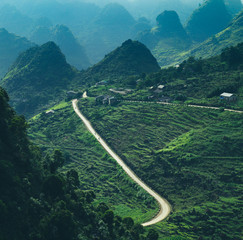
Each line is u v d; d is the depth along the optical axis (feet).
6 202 323.78
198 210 513.45
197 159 638.53
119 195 633.61
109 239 396.37
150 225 487.61
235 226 471.21
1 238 285.43
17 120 426.51
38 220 345.92
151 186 630.74
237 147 640.17
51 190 390.83
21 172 391.04
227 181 575.79
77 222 384.47
